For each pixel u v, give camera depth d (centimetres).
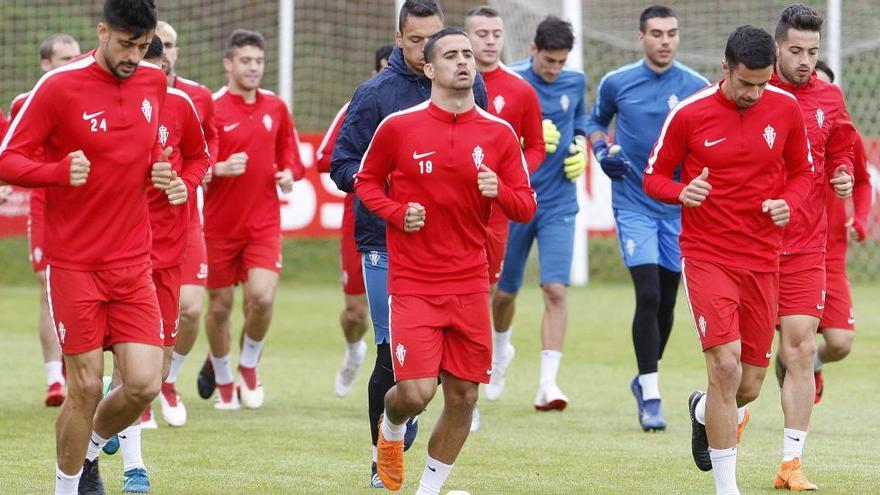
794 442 1986
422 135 1722
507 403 2947
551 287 2847
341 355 3772
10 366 3466
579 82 2891
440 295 1733
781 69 2112
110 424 1769
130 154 1689
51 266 1691
